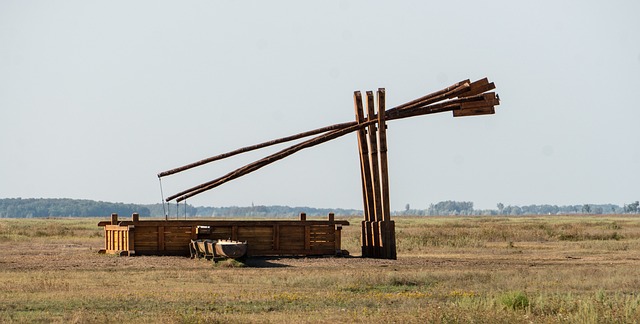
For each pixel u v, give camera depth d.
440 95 61.38
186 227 60.53
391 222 60.34
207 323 30.05
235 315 32.38
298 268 52.44
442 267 54.06
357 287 42.19
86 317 30.56
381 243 60.06
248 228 60.62
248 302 36.12
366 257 61.22
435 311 31.12
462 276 46.75
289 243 61.12
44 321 30.39
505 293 36.91
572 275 47.19
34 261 55.47
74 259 56.94
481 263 57.22
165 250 60.25
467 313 31.09
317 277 45.19
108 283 42.91
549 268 53.31
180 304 35.28
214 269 51.19
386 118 60.84
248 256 60.19
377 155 60.94
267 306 34.97
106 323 29.73
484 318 30.39
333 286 42.53
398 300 37.22
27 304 34.75
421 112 61.31
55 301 35.75
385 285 43.41
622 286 42.94
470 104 61.53
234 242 55.31
